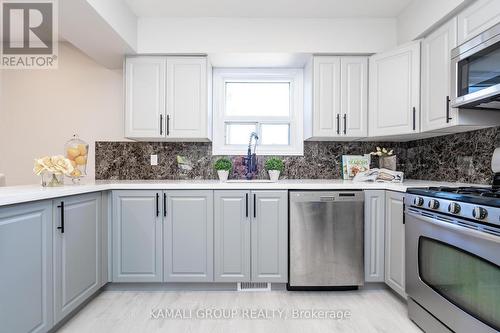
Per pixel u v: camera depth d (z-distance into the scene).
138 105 2.62
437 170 2.60
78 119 2.97
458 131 2.25
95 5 1.88
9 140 2.95
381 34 2.60
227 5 2.39
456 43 1.92
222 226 2.30
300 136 3.03
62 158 1.90
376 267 2.30
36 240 1.53
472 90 1.71
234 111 3.12
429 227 1.67
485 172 2.09
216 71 3.03
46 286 1.60
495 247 1.22
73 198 1.84
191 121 2.62
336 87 2.62
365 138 2.76
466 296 1.39
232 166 2.98
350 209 2.27
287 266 2.30
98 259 2.15
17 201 1.37
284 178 2.99
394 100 2.42
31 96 2.96
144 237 2.29
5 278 1.33
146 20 2.57
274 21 2.60
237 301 2.16
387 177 2.45
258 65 2.94
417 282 1.78
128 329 1.79
